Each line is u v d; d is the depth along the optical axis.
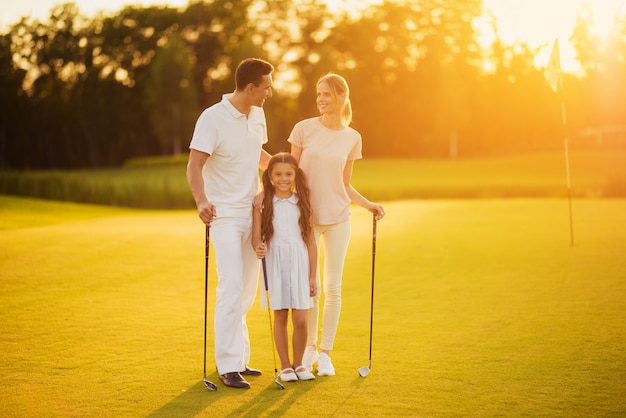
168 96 55.00
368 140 61.69
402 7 60.25
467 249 10.20
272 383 4.52
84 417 3.89
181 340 5.59
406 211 16.38
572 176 39.16
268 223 4.59
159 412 3.96
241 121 4.62
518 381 4.47
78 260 9.10
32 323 6.09
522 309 6.57
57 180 26.97
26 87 59.97
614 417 3.84
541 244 10.42
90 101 59.41
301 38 59.97
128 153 62.47
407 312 6.56
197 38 59.84
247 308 4.84
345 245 4.89
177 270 8.66
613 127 55.66
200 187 4.50
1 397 4.22
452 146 60.06
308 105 58.28
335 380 4.56
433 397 4.18
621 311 6.38
